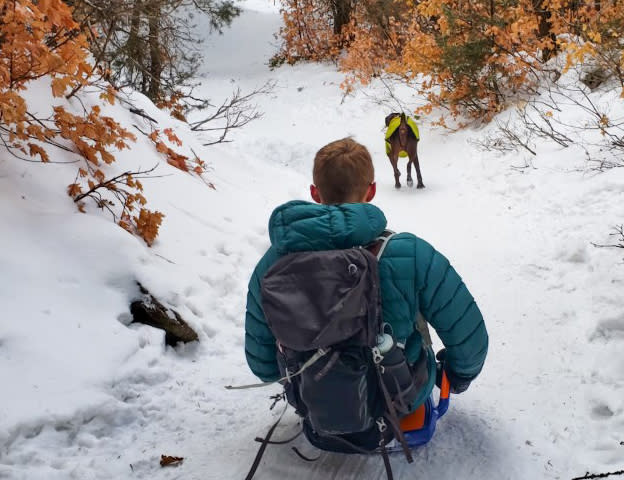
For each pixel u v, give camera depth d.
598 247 5.16
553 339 4.07
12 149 4.52
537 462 2.80
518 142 8.39
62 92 4.21
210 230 5.48
